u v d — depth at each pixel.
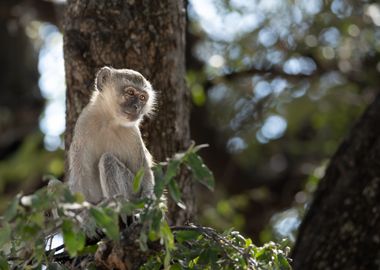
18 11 21.14
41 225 7.86
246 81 20.67
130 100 11.45
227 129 21.05
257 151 20.73
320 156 21.44
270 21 20.08
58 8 21.08
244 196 20.27
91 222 8.75
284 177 21.42
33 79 23.25
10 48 22.91
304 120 20.98
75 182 11.31
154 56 11.81
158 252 8.80
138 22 11.68
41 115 20.30
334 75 20.55
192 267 8.77
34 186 19.81
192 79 18.20
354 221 12.41
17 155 20.20
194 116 20.42
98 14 11.64
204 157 20.73
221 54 20.00
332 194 12.83
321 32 20.08
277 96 20.64
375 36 20.17
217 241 8.76
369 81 20.19
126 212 8.10
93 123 11.49
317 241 12.60
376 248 12.16
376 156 12.62
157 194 8.08
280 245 9.07
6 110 22.17
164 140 12.02
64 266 9.20
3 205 19.47
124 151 11.54
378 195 12.41
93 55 11.70
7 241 8.20
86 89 11.78
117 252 8.84
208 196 19.80
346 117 20.20
